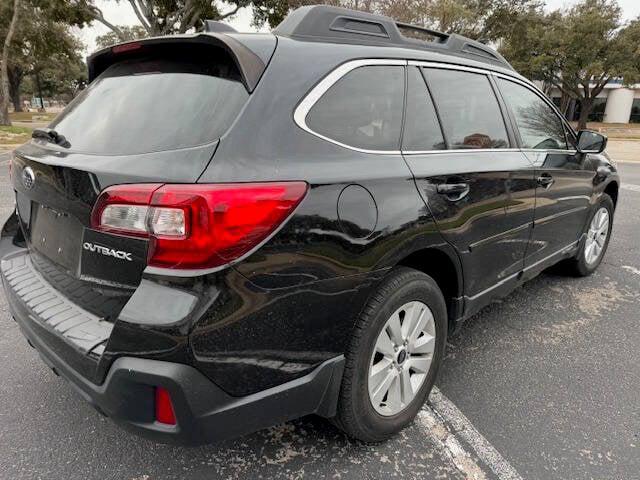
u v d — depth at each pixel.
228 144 1.65
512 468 2.15
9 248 2.63
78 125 2.13
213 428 1.64
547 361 3.06
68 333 1.80
